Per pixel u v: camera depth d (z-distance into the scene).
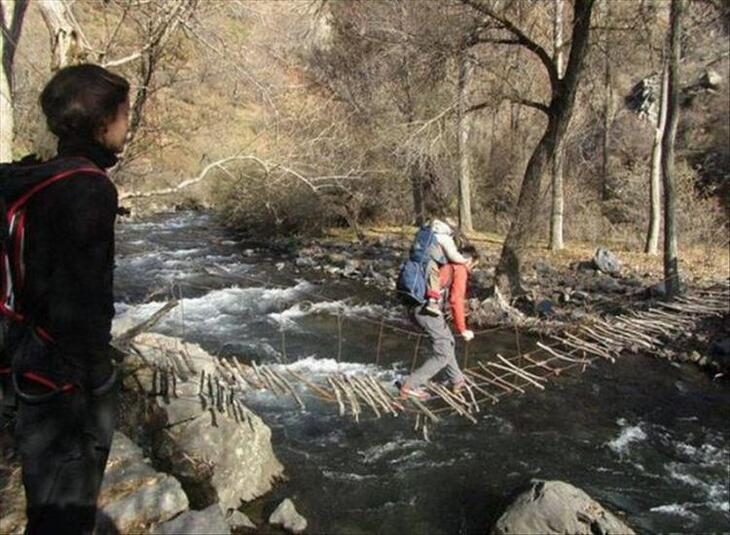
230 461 5.61
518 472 6.66
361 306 12.64
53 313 1.54
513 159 20.45
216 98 12.52
